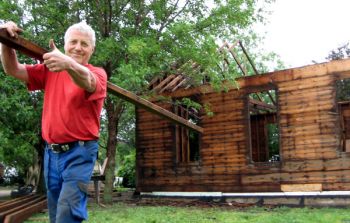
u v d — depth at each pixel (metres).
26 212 7.04
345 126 12.92
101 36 11.34
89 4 11.02
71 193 2.07
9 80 9.60
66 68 1.79
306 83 10.84
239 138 11.95
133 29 11.00
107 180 11.76
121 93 3.25
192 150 16.12
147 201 12.52
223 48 12.69
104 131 16.14
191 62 11.62
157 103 13.54
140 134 14.06
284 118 11.12
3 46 2.13
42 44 10.54
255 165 11.55
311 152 10.64
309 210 9.52
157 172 13.51
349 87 17.97
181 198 12.84
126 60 10.84
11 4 10.15
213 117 12.47
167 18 11.33
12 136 11.09
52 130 2.14
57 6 10.84
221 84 11.41
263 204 11.15
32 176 18.14
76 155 2.12
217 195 12.15
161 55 10.51
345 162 10.15
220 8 10.53
